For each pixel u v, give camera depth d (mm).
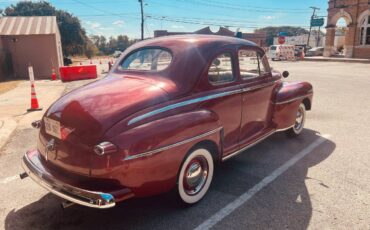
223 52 3865
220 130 3607
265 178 4219
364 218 3307
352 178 4223
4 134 6184
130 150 2807
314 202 3613
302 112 5898
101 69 25453
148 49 3910
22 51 20031
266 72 4773
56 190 2955
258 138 4570
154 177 2988
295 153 5125
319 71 19281
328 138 5875
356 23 30344
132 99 3125
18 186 4070
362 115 7582
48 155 3260
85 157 2877
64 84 15156
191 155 3312
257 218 3303
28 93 12023
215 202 3613
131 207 3514
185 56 3566
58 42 22578
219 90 3756
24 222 3277
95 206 2736
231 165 4645
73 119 3047
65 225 3223
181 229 3135
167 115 3166
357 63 26703
